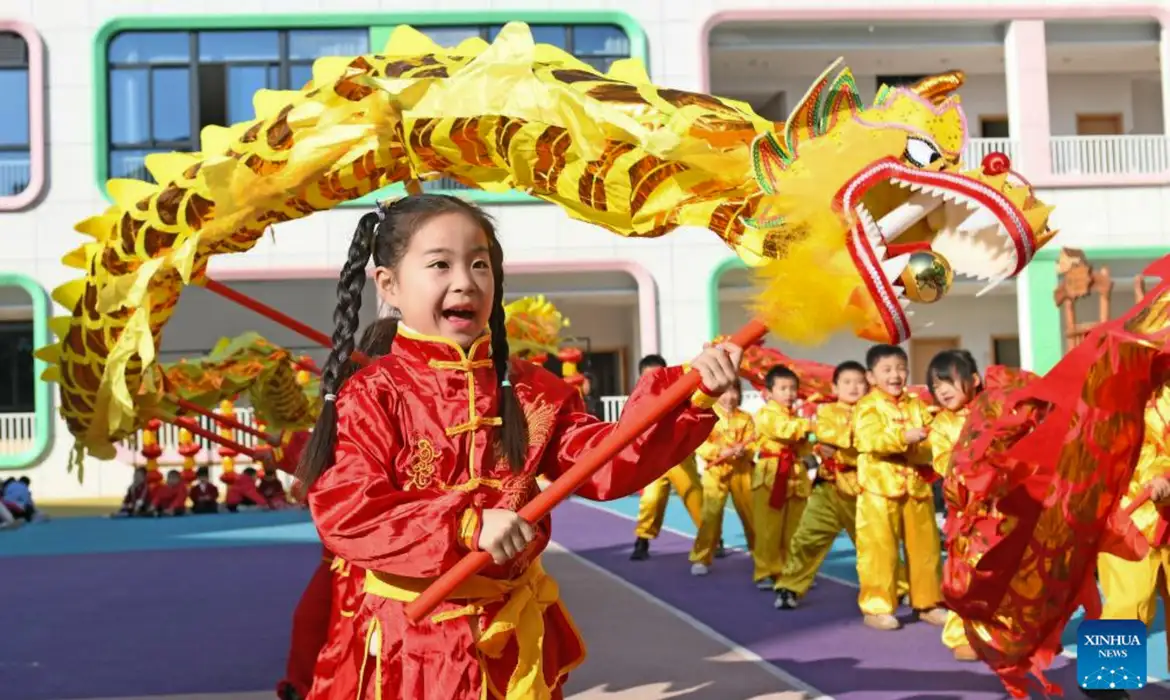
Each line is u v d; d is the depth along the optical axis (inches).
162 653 269.4
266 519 674.8
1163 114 984.9
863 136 112.3
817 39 880.9
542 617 114.7
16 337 895.1
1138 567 202.1
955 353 247.1
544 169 156.5
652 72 851.4
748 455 379.6
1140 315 164.1
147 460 732.7
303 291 916.6
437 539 101.6
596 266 837.8
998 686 214.4
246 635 291.0
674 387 108.3
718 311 886.4
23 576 426.0
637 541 419.5
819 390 384.2
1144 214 860.6
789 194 109.7
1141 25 894.4
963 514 178.7
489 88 156.6
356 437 109.7
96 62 826.2
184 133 840.9
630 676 228.5
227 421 246.4
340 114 178.4
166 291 208.2
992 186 110.0
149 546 532.4
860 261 105.0
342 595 118.2
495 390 114.9
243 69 844.0
